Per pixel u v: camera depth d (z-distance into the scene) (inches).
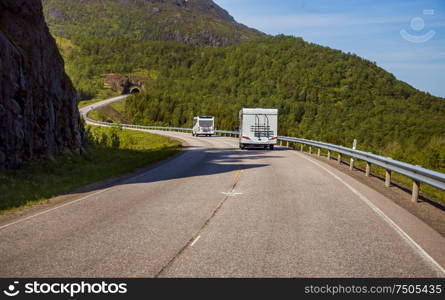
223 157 1016.9
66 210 387.5
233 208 386.0
